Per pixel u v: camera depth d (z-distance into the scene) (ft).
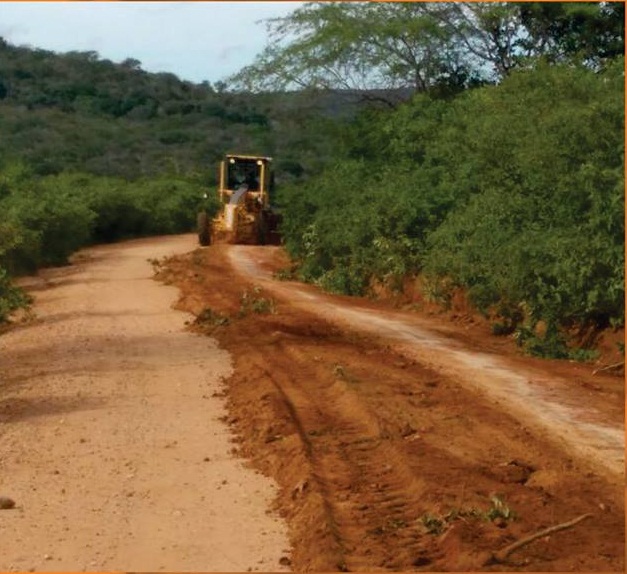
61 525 35.94
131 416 51.85
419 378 56.80
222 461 43.60
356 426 46.91
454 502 34.53
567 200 64.69
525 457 40.40
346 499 36.37
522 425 45.65
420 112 108.99
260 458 43.60
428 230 96.22
